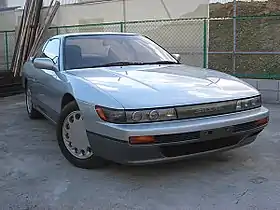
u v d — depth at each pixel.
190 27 8.75
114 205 2.71
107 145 2.98
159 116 2.91
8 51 11.55
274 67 11.09
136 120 2.87
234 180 3.13
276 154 3.82
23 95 8.66
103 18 10.14
